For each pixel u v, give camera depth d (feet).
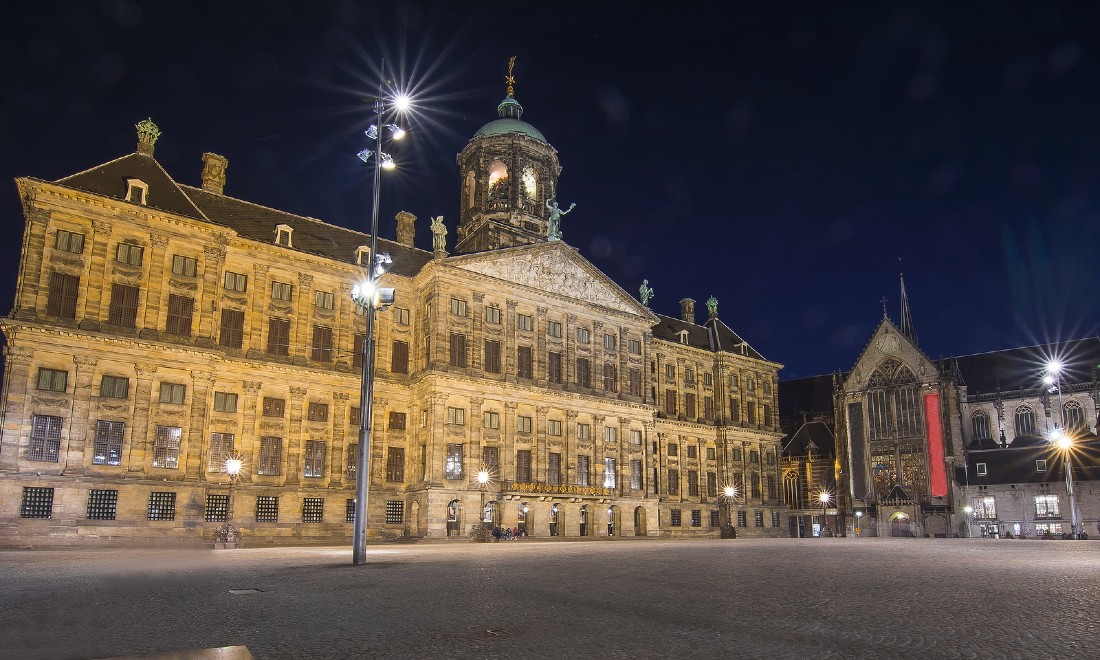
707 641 31.96
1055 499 275.18
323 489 181.47
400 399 200.23
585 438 222.89
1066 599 47.03
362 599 46.80
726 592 51.03
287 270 188.55
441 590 52.11
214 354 167.32
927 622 37.29
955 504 291.38
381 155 95.09
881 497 310.04
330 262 193.47
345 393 190.60
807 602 45.29
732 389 294.05
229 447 171.53
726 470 279.90
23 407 145.38
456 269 202.59
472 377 198.39
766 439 298.97
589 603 44.70
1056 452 281.74
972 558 95.30
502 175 252.01
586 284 234.99
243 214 195.42
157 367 160.86
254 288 182.50
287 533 173.88
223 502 167.53
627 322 241.76
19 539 139.03
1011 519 282.36
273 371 179.93
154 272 164.45
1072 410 300.61
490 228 238.68
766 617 38.93
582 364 228.84
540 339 217.36
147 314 161.68
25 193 152.56
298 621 37.60
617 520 224.94
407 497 194.49
